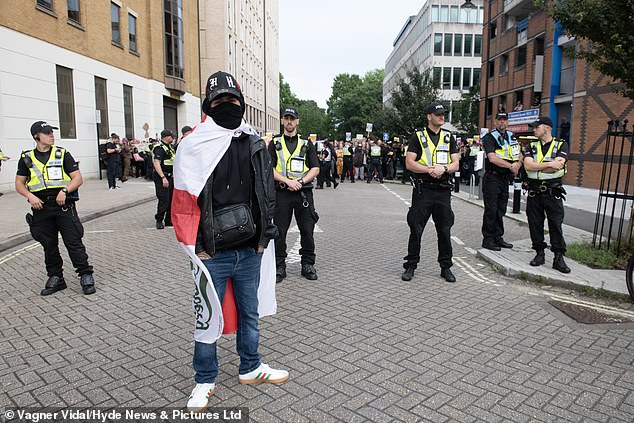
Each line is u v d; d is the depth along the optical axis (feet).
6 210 37.32
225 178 10.16
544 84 80.79
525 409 10.44
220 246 10.08
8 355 13.00
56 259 18.70
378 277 21.15
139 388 11.26
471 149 56.18
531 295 18.69
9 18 49.14
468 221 38.24
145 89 86.53
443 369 12.29
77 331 14.67
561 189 20.99
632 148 23.48
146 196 49.11
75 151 62.64
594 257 22.80
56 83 57.93
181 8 99.45
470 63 193.47
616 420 10.07
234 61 146.72
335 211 43.68
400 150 83.35
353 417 10.07
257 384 11.47
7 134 48.98
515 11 101.96
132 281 20.21
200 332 10.36
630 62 21.39
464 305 17.35
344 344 13.79
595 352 13.43
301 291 18.94
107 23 71.36
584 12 21.57
